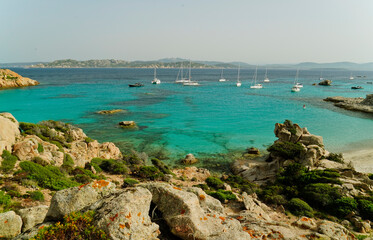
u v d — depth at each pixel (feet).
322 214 77.10
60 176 82.69
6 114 105.29
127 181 91.86
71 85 540.52
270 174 122.93
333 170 108.17
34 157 86.53
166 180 106.32
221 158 150.92
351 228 69.56
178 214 35.50
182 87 551.18
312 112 288.51
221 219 38.75
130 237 28.94
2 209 52.70
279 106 323.37
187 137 189.67
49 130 127.44
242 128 216.13
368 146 171.01
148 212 35.22
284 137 143.23
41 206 43.24
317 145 132.98
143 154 145.59
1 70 481.46
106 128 210.59
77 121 231.91
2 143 79.61
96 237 28.71
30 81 510.17
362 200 79.61
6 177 70.49
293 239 39.27
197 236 33.01
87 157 122.42
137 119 245.04
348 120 249.75
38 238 28.96
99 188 37.35
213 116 262.26
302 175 103.19
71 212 32.76
